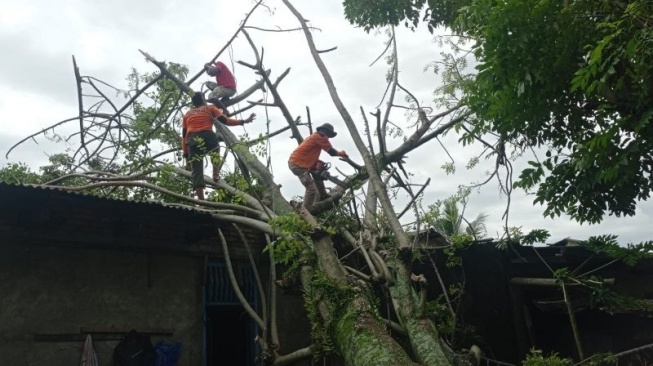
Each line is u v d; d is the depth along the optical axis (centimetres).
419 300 657
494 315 937
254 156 754
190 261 772
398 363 520
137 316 710
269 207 729
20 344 627
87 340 660
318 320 605
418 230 699
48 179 942
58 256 671
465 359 670
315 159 777
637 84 556
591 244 816
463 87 771
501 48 590
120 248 711
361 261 845
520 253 937
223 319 866
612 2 552
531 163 659
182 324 742
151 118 942
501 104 618
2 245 639
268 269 836
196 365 741
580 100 639
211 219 696
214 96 837
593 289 826
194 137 750
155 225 725
